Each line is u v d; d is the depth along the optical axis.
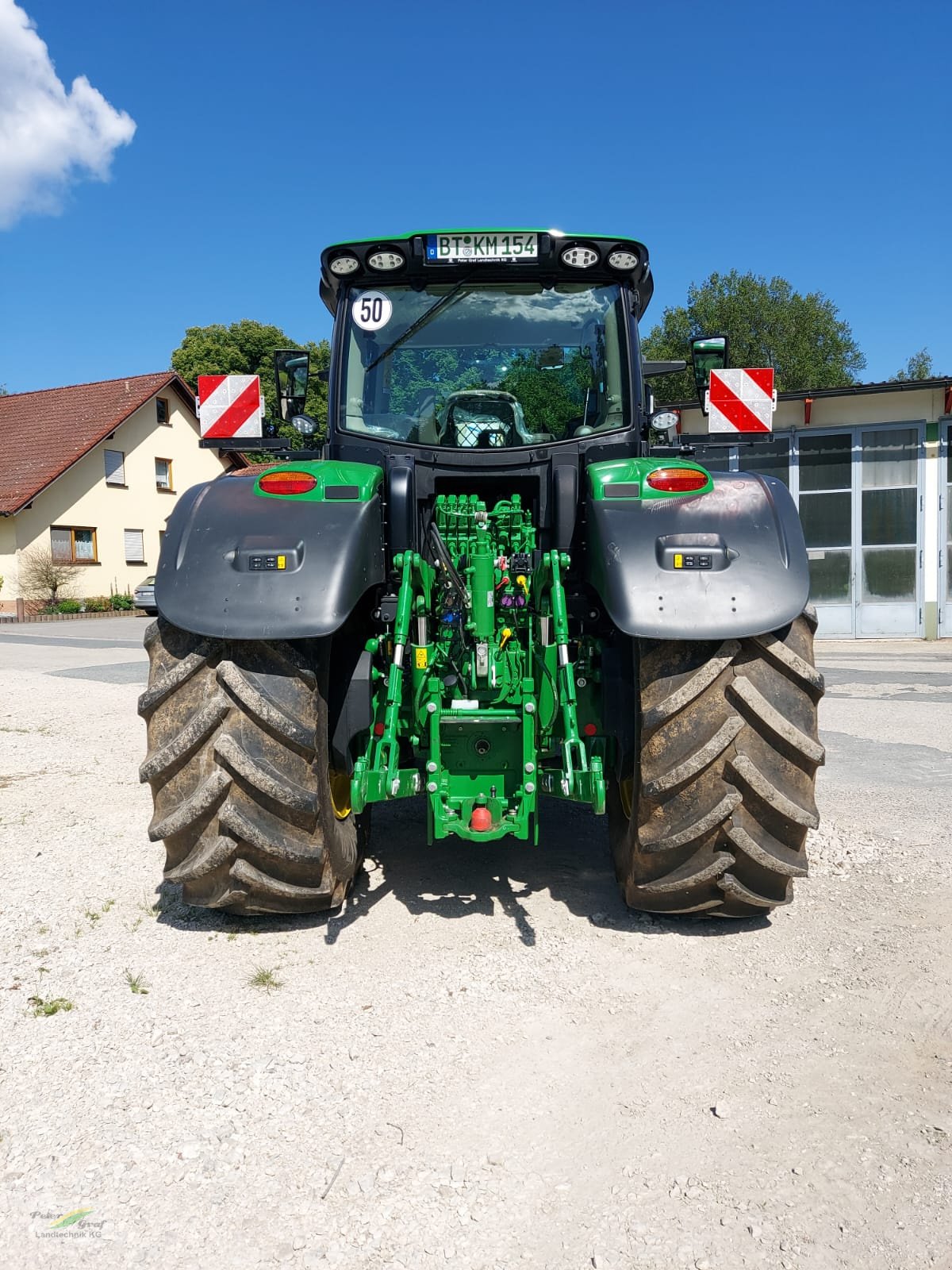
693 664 3.12
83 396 32.16
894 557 15.33
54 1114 2.39
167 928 3.54
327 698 3.32
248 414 4.97
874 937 3.43
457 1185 2.13
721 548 3.14
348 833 3.66
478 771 3.38
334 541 3.18
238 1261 1.92
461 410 4.04
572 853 4.38
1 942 3.41
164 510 32.53
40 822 5.03
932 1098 2.45
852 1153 2.23
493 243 3.91
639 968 3.18
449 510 3.84
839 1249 1.94
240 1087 2.51
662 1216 2.04
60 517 28.59
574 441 3.95
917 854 4.35
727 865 3.17
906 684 10.21
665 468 3.35
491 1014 2.88
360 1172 2.17
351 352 4.07
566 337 4.05
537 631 3.56
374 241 3.90
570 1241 1.97
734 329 42.44
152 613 25.58
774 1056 2.65
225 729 3.13
